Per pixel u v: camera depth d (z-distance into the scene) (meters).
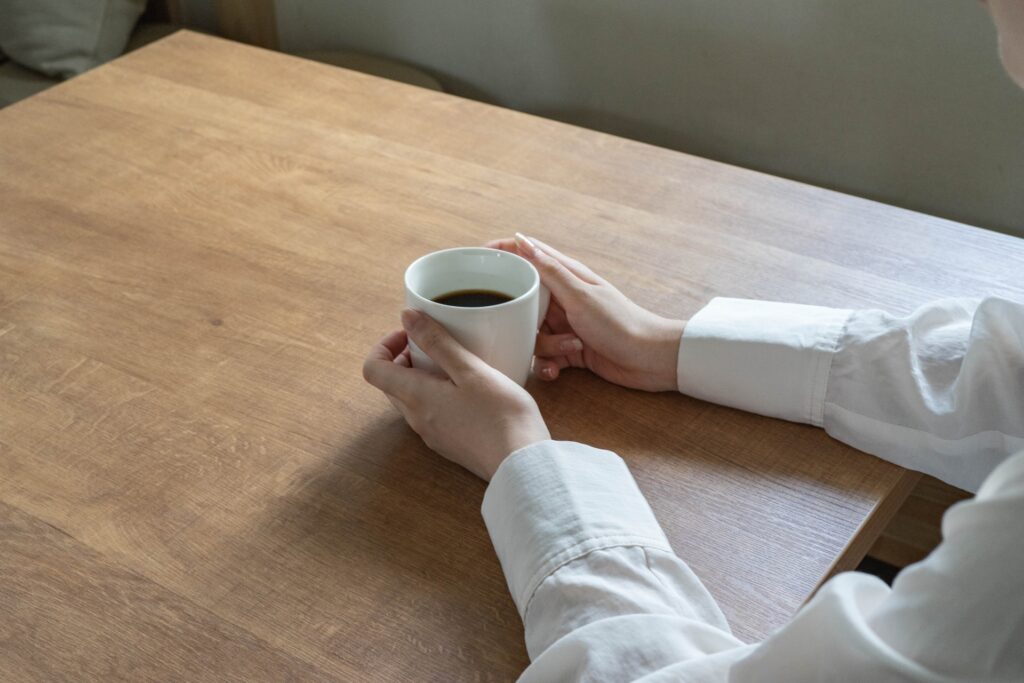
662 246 1.15
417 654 0.72
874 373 0.89
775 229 1.18
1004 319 0.82
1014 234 2.01
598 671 0.63
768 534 0.81
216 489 0.85
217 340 1.01
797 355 0.92
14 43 2.36
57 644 0.72
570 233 1.17
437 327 0.87
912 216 1.20
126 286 1.09
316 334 1.02
